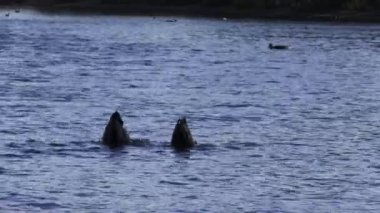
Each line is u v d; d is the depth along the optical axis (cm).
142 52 19988
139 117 10875
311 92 13688
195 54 19925
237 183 7562
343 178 7806
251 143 9331
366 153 8950
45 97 12306
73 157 8444
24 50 19425
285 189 7394
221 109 11669
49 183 7425
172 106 11831
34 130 9825
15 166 8012
